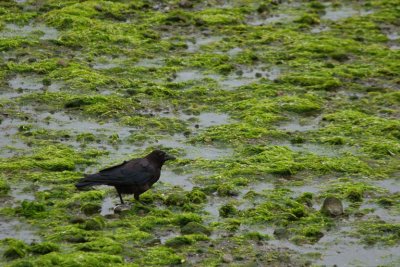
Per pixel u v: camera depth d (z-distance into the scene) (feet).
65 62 71.67
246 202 49.19
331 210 47.55
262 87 69.10
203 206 48.42
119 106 63.72
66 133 58.65
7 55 73.20
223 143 58.34
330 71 73.46
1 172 51.70
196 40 80.79
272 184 51.98
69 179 51.16
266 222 46.62
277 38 81.92
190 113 63.87
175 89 68.59
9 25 80.43
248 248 43.34
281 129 61.26
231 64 74.69
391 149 57.41
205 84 69.77
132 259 41.42
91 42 77.56
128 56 75.31
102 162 54.24
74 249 41.86
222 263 41.50
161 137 59.00
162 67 73.15
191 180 52.29
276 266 41.55
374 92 69.10
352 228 46.21
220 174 52.95
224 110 64.69
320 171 53.93
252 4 93.30
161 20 84.84
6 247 41.91
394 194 50.88
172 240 43.29
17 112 61.93
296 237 44.83
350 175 53.62
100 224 44.60
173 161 54.70
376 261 42.68
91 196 48.78
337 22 87.97
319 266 41.83
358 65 75.51
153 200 49.11
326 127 61.62
